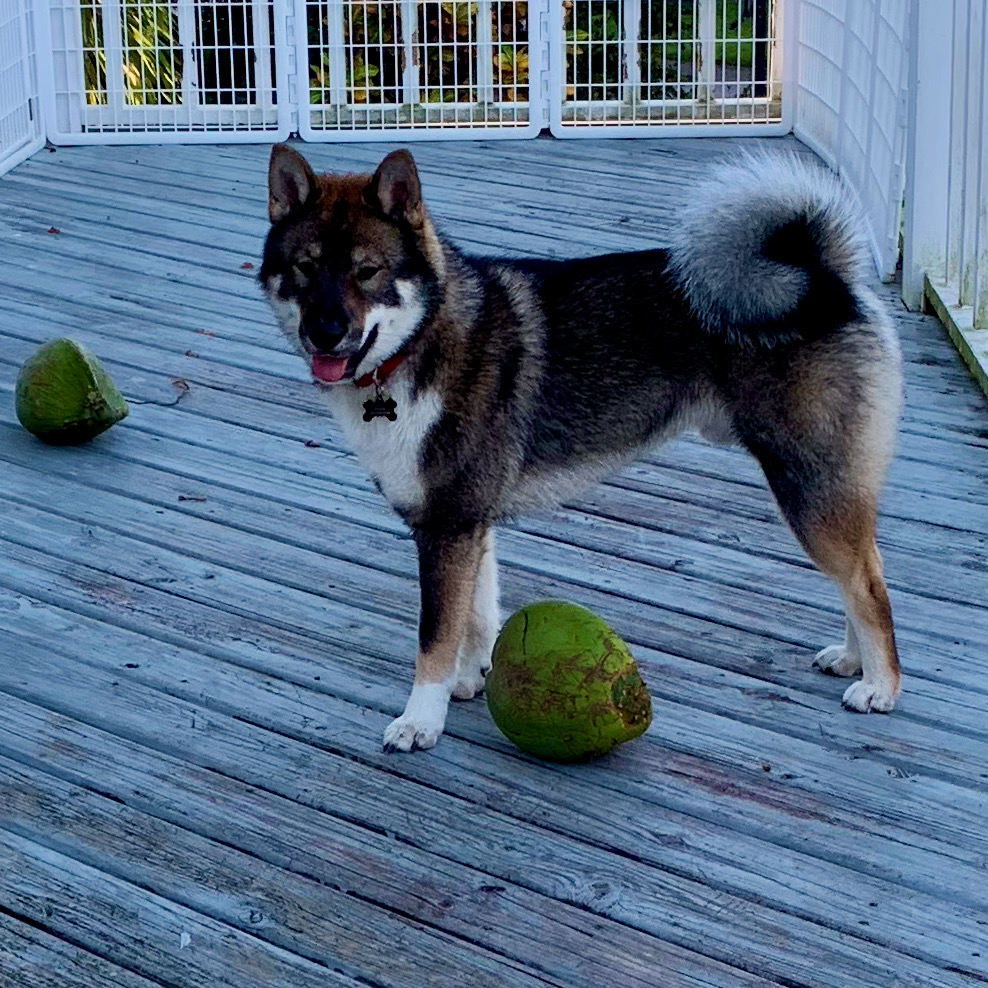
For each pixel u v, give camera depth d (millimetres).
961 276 4688
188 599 3637
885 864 2969
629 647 3488
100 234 5527
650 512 3967
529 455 3328
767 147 6477
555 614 3176
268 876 2951
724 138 6730
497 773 3172
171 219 5691
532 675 3125
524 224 5469
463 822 3062
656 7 6844
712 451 4230
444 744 3248
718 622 3566
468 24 6516
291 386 4539
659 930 2855
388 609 3613
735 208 3211
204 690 3365
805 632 3531
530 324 3309
